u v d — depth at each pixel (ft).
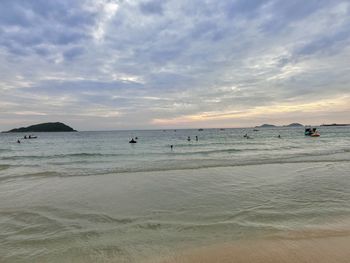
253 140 159.22
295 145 111.24
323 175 38.04
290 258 14.24
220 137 211.61
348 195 27.04
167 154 80.02
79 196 27.78
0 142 175.11
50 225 19.57
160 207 23.58
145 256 14.78
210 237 17.08
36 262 14.38
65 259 14.65
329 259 14.10
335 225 18.90
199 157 68.95
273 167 45.85
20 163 61.41
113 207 23.77
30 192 29.71
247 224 19.17
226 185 32.22
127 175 39.86
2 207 24.04
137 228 18.75
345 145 107.34
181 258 14.46
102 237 17.35
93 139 208.95
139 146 119.65
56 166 54.34
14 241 16.90
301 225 18.90
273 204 24.00
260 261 13.99
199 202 24.95
